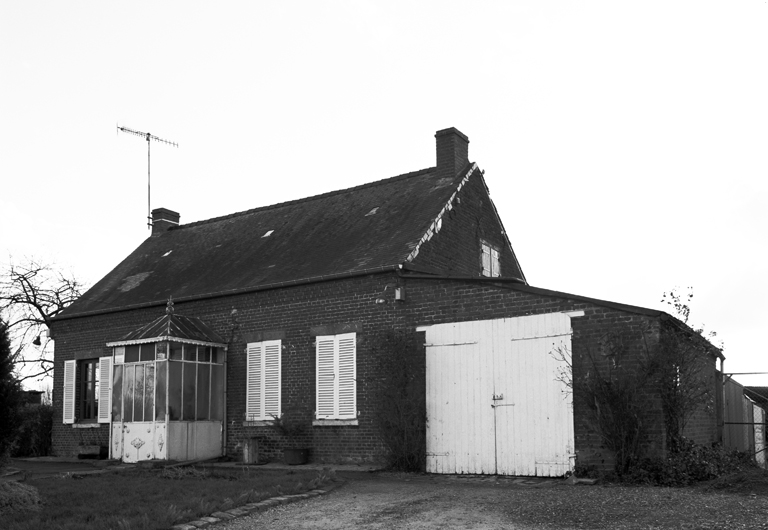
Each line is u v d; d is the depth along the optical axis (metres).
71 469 18.00
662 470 12.72
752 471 12.05
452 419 15.74
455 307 16.16
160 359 19.31
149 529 8.99
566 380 14.21
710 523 8.49
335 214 22.53
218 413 20.14
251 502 11.03
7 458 11.02
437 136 21.89
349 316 18.06
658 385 13.16
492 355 15.38
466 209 21.23
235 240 24.39
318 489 12.56
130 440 19.69
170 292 22.38
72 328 24.67
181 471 14.94
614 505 9.96
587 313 14.16
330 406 18.12
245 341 20.12
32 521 9.25
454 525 9.25
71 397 24.11
